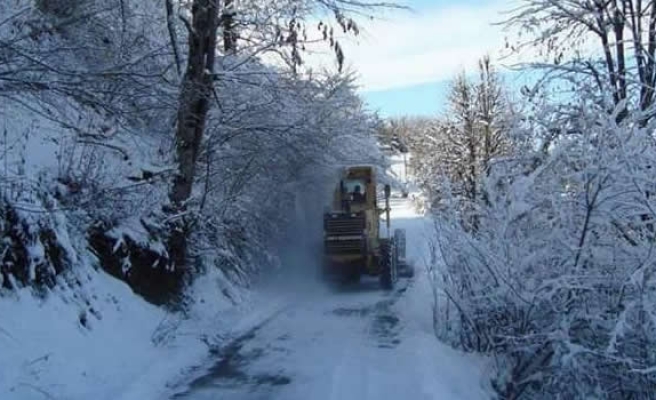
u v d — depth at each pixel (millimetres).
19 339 6508
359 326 10664
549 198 8031
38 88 6871
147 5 11984
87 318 7793
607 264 7875
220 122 11906
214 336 9680
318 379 7539
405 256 18031
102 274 8891
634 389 7590
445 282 8961
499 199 8641
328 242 15070
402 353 8680
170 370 7750
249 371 7945
